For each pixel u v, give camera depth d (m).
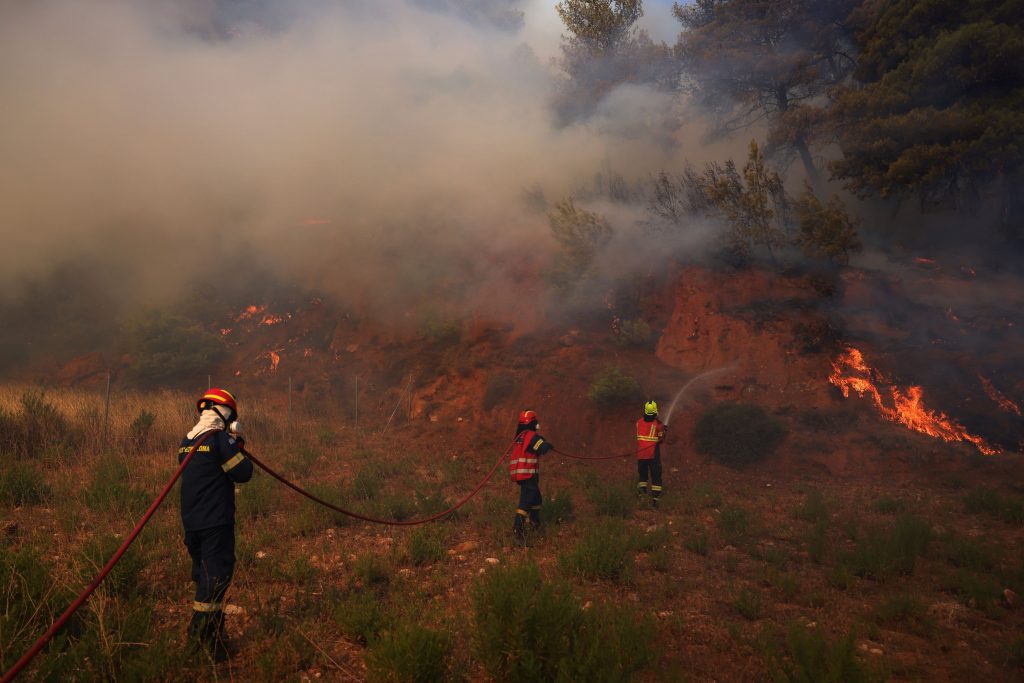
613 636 4.07
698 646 4.55
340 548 6.55
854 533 7.41
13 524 6.56
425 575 5.85
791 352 12.77
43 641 3.28
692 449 11.61
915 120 14.85
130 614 4.23
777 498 9.29
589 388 12.85
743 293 14.08
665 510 8.62
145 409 12.88
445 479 10.08
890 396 11.88
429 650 3.73
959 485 9.67
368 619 4.43
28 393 12.34
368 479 9.00
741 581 5.97
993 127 13.99
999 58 14.17
